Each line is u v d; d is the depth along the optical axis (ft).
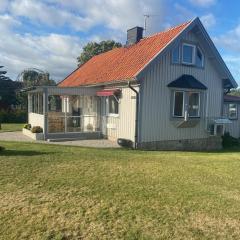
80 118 73.61
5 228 21.98
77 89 69.26
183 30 63.98
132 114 62.54
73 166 37.35
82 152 47.47
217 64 71.26
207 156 51.67
